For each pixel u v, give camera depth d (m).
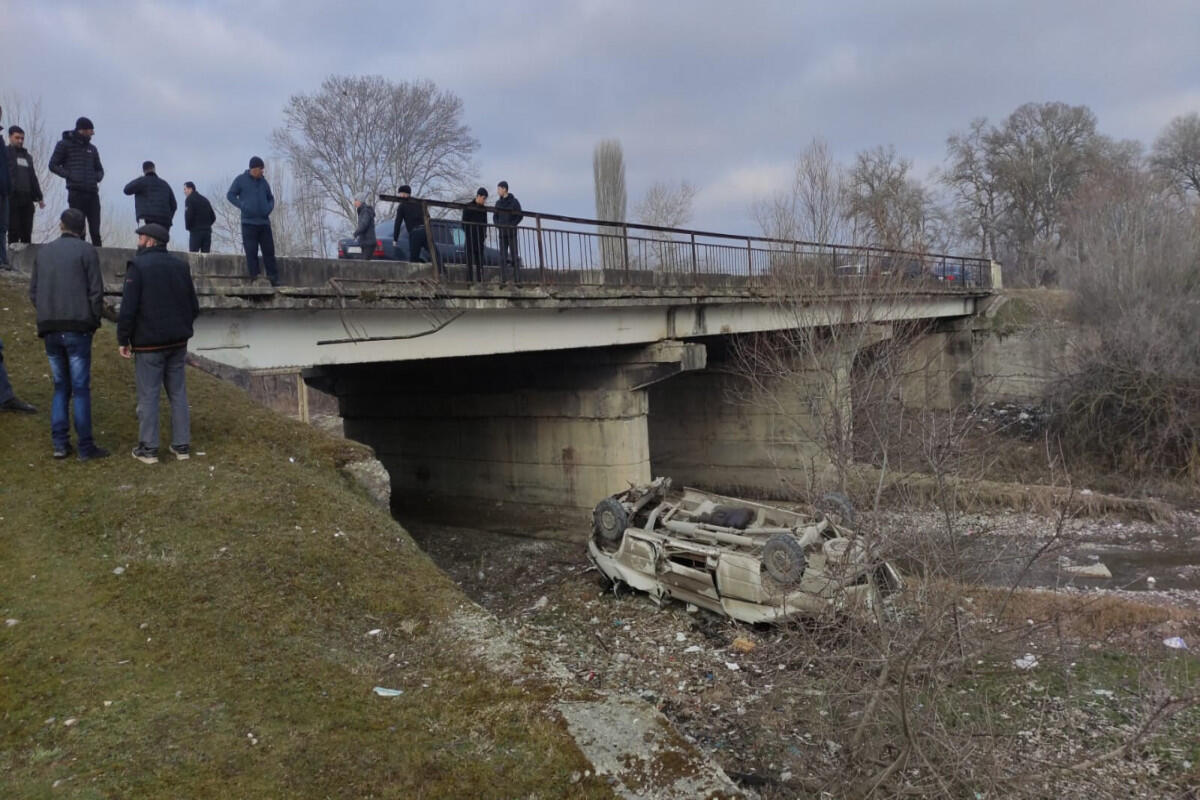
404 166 44.72
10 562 5.60
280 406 40.22
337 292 10.46
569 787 3.98
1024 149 55.38
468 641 5.38
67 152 9.67
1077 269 25.22
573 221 14.25
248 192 9.51
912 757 5.49
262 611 5.34
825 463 15.61
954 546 6.28
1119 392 21.61
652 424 23.64
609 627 10.88
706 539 11.19
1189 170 55.81
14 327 9.14
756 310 19.14
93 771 3.72
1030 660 8.79
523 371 18.25
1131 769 6.79
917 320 23.12
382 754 4.05
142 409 7.11
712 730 7.73
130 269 6.89
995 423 23.39
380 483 8.48
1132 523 17.55
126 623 5.04
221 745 3.98
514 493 18.55
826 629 6.89
